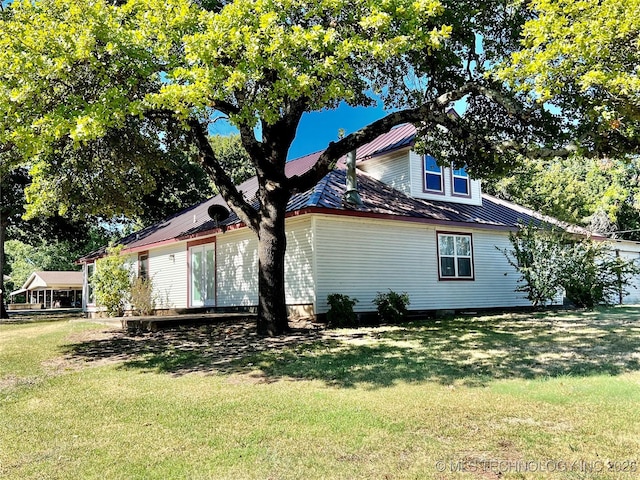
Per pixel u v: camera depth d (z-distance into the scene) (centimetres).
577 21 683
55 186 1273
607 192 3241
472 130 1104
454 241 1609
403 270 1462
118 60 755
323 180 1498
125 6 796
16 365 881
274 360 814
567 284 1616
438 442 423
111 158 1284
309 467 378
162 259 1988
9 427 511
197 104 717
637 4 628
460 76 1089
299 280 1336
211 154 1151
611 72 684
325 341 977
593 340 901
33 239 2858
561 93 832
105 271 1636
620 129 783
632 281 2289
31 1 824
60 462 407
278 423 490
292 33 761
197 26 793
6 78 729
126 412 554
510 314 1486
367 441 430
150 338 1154
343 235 1352
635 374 646
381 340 975
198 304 1761
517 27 961
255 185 1889
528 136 1089
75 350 1036
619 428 445
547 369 693
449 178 1731
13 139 721
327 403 556
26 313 3275
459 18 963
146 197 2569
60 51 722
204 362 836
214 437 456
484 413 500
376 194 1534
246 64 719
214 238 1697
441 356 803
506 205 1995
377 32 782
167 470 383
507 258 1648
